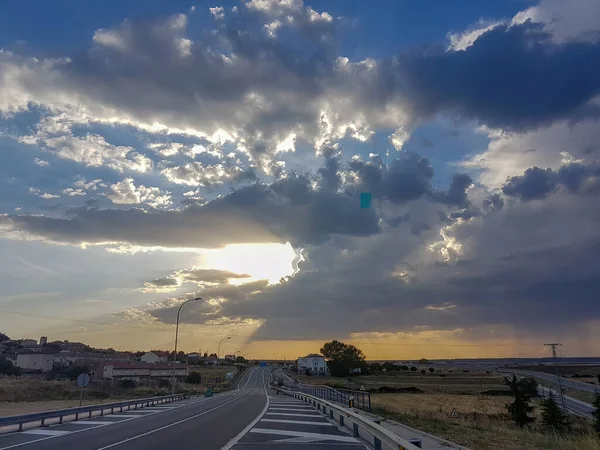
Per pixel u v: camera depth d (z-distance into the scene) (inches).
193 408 1169.4
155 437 582.2
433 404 2063.2
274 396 2108.8
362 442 543.2
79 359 4921.3
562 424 1234.0
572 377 4758.9
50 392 1977.1
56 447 496.4
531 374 5374.0
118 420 828.6
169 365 4606.3
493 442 639.8
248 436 593.9
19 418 659.4
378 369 6707.7
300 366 6835.6
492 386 3740.2
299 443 531.8
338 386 3164.4
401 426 737.0
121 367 4249.5
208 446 505.4
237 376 5684.1
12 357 4532.5
